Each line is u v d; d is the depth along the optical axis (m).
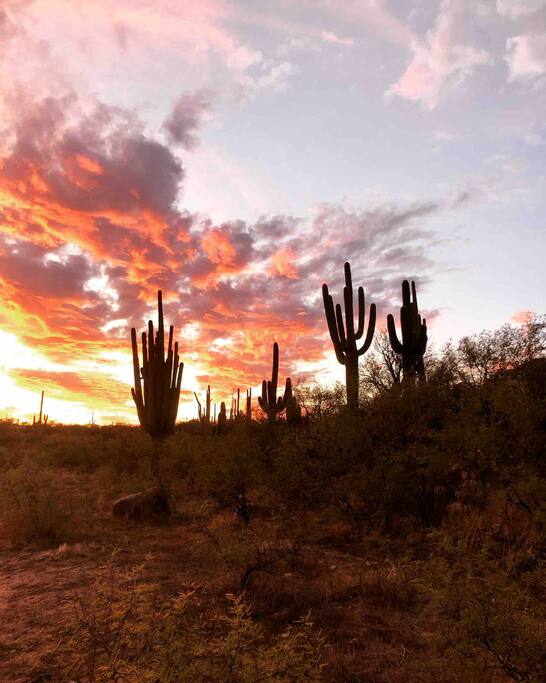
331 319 14.50
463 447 8.14
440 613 3.88
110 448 22.95
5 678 4.29
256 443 12.09
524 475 7.11
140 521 10.77
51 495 9.98
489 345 9.95
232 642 3.10
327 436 9.93
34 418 56.78
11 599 6.37
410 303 13.79
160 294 18.86
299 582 6.54
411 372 12.59
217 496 10.80
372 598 5.84
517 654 3.25
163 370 18.61
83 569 7.51
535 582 4.96
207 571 7.23
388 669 4.23
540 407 7.54
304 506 10.22
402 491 8.69
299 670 3.14
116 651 3.18
